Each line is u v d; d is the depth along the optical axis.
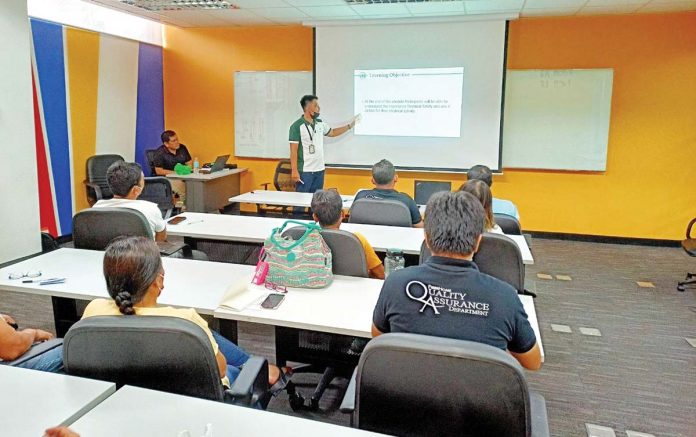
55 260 2.71
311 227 2.38
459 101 6.24
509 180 6.35
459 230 1.50
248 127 7.14
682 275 4.87
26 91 4.44
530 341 1.52
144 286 1.63
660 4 5.21
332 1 5.34
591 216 6.17
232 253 3.64
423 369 1.29
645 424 2.50
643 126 5.86
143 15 6.30
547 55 5.98
